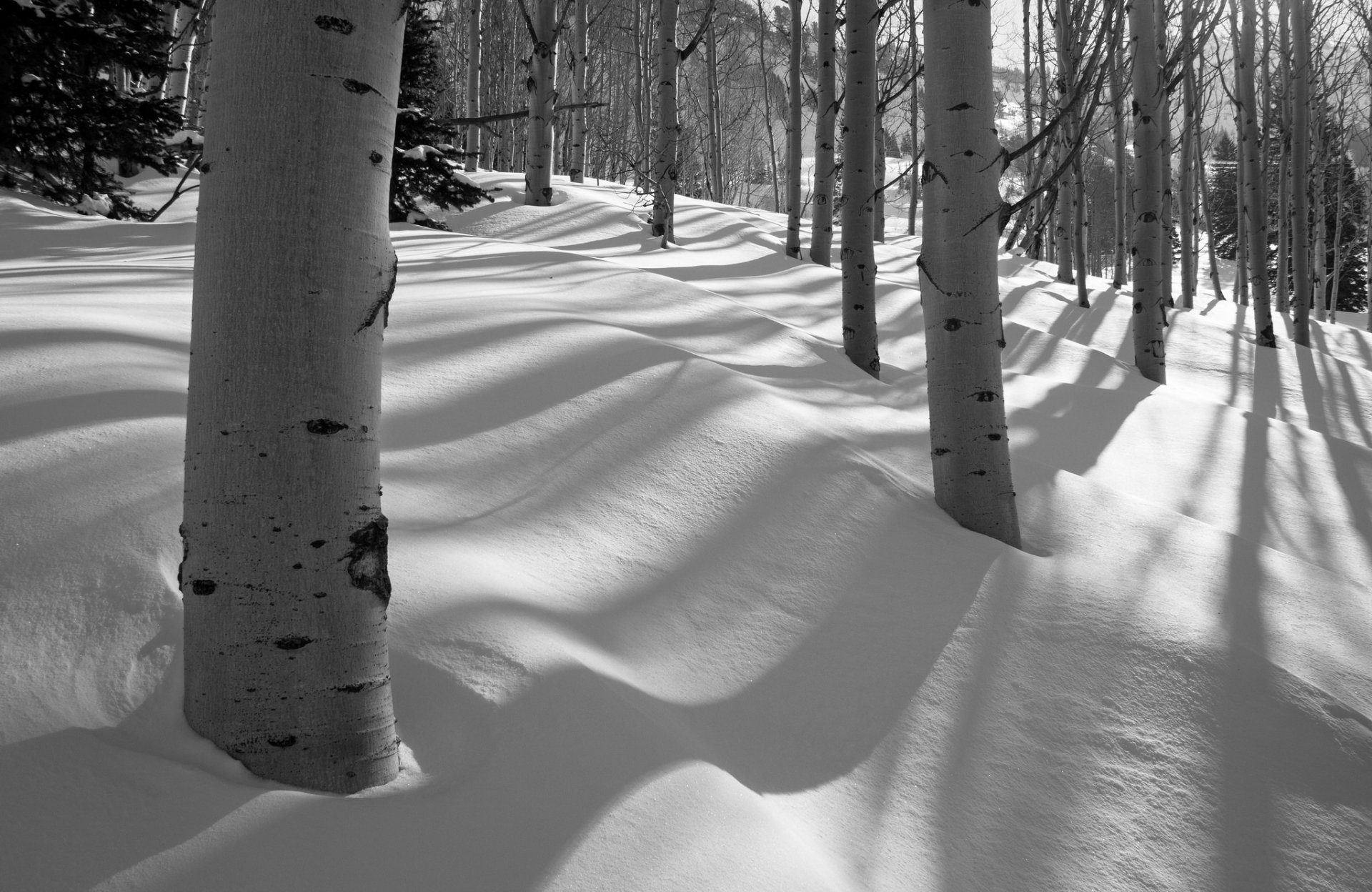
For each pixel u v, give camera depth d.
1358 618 3.13
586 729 1.86
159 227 8.09
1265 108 17.27
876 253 15.05
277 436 1.60
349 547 1.66
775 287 8.82
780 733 2.19
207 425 1.62
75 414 2.53
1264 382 10.53
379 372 1.75
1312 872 2.04
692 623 2.49
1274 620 3.01
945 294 3.39
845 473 3.46
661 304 5.77
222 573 1.61
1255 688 2.50
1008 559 3.06
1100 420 6.23
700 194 33.84
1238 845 2.07
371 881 1.45
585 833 1.62
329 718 1.63
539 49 12.55
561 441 3.23
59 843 1.39
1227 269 39.28
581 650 2.17
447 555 2.37
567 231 11.84
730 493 3.15
